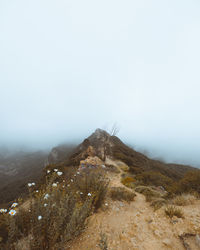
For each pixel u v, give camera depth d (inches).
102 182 150.6
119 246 79.5
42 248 63.3
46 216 68.9
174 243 80.7
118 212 136.7
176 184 249.6
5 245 57.4
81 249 73.9
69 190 119.3
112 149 1205.1
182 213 115.1
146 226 106.7
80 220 80.9
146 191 274.4
